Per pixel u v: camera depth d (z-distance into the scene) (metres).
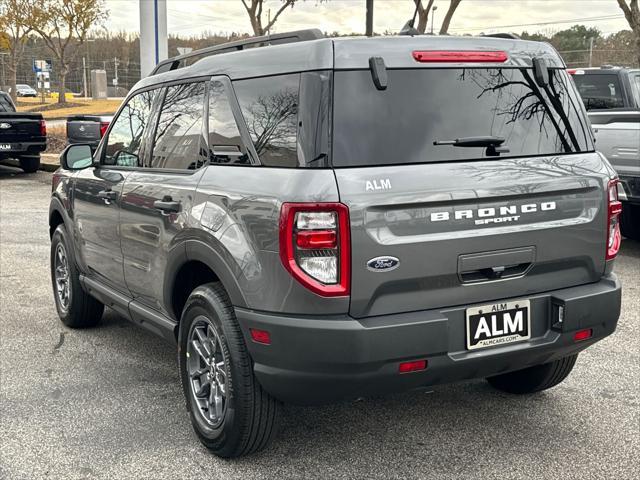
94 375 4.52
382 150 2.90
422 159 2.96
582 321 3.25
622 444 3.54
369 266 2.83
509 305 3.16
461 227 2.99
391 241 2.85
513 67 3.27
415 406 4.01
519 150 3.20
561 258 3.27
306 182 2.82
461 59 3.12
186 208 3.47
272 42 3.51
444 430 3.71
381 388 2.97
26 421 3.84
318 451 3.49
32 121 16.11
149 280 3.97
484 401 4.08
